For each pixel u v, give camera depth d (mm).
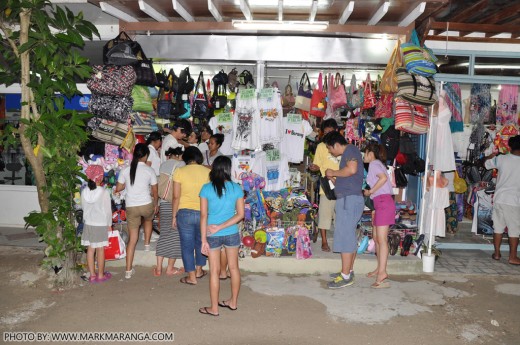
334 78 7375
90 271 5621
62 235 5520
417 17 6133
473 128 9258
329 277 6004
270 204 6363
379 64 7125
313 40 6941
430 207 6504
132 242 5758
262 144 6512
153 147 6586
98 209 5469
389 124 6812
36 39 5129
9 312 4711
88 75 5496
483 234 8133
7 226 8266
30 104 5297
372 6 5883
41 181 5426
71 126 5340
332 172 5531
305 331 4367
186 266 5461
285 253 6207
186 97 7250
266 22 5957
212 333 4285
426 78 6129
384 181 5488
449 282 5941
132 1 5848
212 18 6805
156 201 5820
